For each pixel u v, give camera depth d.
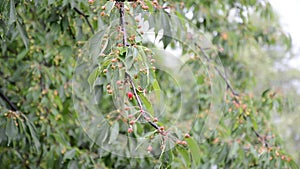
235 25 3.88
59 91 3.09
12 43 3.10
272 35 4.05
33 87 3.08
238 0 3.72
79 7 2.66
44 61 3.27
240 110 2.99
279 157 2.84
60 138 2.95
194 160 1.80
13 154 2.93
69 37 3.17
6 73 3.29
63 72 3.13
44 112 3.15
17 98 3.05
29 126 2.48
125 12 1.76
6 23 2.07
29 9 2.88
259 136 3.03
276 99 3.31
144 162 2.94
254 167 2.98
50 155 2.87
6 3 1.98
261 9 3.78
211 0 3.54
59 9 2.63
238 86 4.07
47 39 3.16
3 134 2.43
